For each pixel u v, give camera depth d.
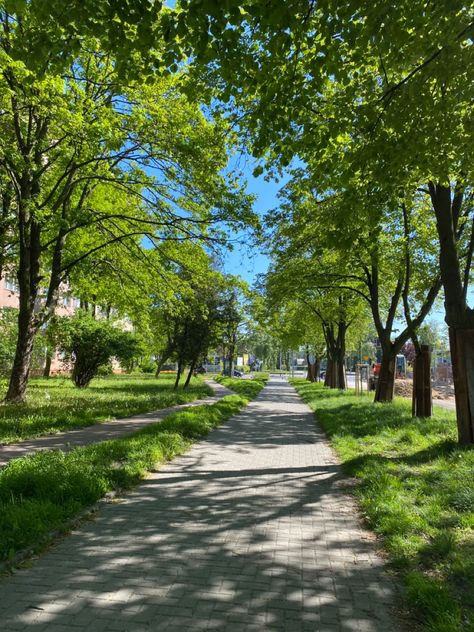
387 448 9.79
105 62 13.70
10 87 12.37
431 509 5.55
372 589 3.89
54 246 17.12
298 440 11.69
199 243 16.05
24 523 4.69
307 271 19.44
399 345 18.47
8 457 8.05
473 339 9.14
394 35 5.75
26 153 14.52
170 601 3.59
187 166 14.16
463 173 8.70
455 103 6.58
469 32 5.52
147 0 5.36
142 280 18.91
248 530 5.23
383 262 16.86
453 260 9.68
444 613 3.36
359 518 5.75
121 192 17.92
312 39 6.36
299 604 3.62
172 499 6.30
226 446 10.42
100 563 4.24
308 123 7.58
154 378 42.50
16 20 10.45
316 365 51.69
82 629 3.18
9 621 3.25
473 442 8.97
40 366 35.81
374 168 7.26
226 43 5.94
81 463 6.90
